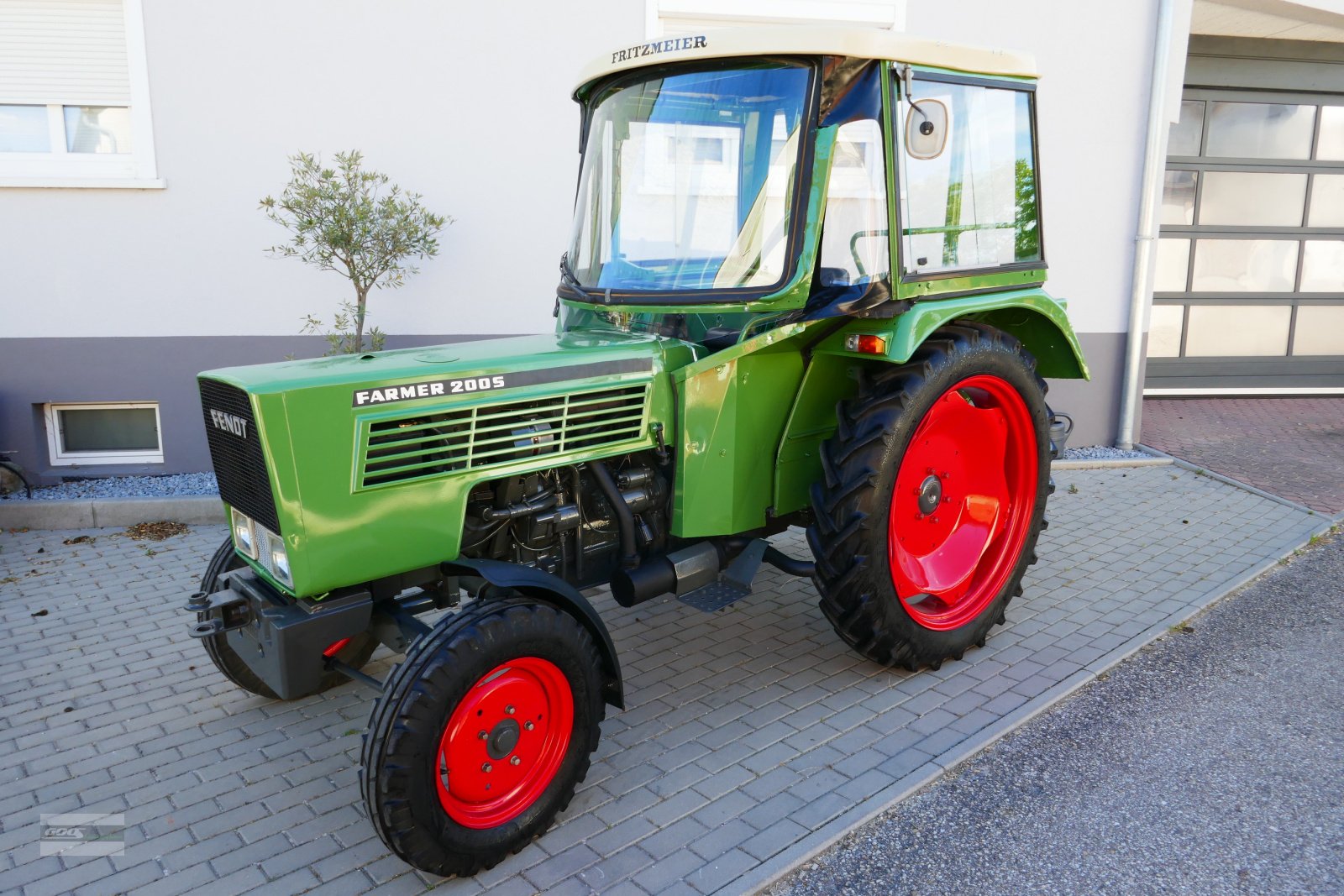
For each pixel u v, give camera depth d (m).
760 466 3.56
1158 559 5.15
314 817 3.03
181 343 6.20
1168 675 3.88
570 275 3.76
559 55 6.23
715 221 3.31
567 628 2.86
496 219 6.37
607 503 3.40
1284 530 5.57
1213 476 6.64
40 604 4.66
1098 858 2.75
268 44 5.93
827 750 3.34
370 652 3.88
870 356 3.33
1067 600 4.64
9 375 6.09
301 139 6.08
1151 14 6.70
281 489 2.61
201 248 6.11
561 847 2.85
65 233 5.97
